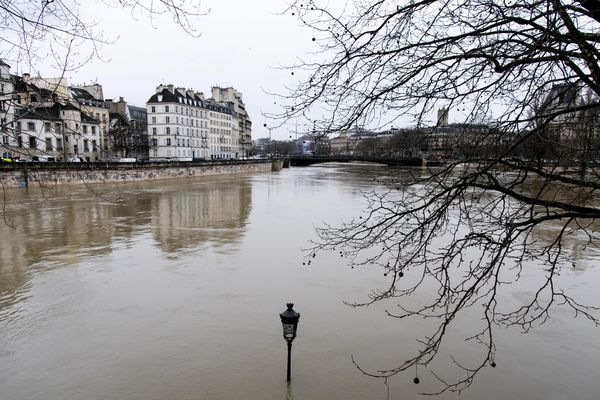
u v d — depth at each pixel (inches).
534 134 164.2
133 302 469.1
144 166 2090.3
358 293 497.0
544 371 336.8
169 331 400.8
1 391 310.7
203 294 492.4
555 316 434.0
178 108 3641.7
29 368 339.9
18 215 1016.9
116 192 1541.6
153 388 313.7
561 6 136.5
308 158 3782.0
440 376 330.3
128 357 355.3
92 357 355.6
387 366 342.6
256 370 336.2
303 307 455.8
